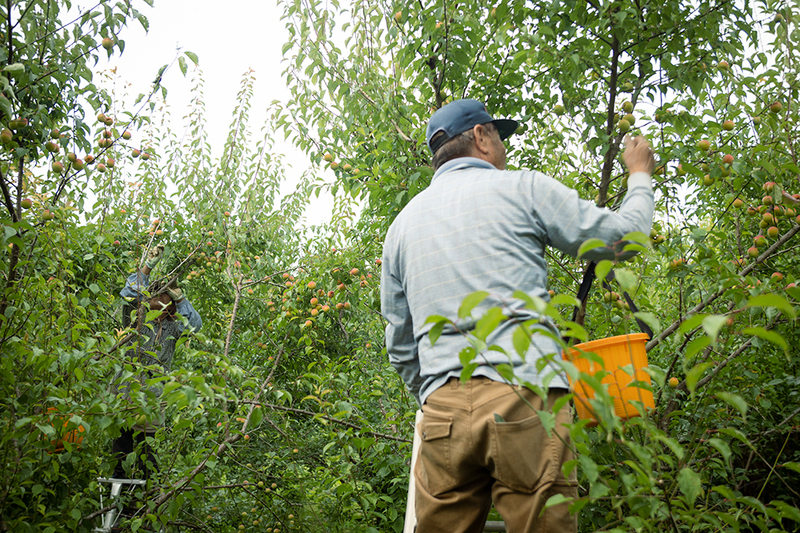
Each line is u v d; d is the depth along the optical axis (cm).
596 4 243
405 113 339
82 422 201
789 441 282
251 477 454
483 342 96
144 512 284
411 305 150
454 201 150
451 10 290
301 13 341
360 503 330
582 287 189
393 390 400
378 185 325
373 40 355
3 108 210
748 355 259
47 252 268
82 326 243
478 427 129
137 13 254
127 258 488
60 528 227
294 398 499
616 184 296
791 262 268
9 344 225
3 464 210
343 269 421
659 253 245
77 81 273
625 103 254
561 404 100
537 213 141
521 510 126
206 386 188
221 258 547
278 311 481
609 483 114
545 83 280
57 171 290
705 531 150
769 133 265
